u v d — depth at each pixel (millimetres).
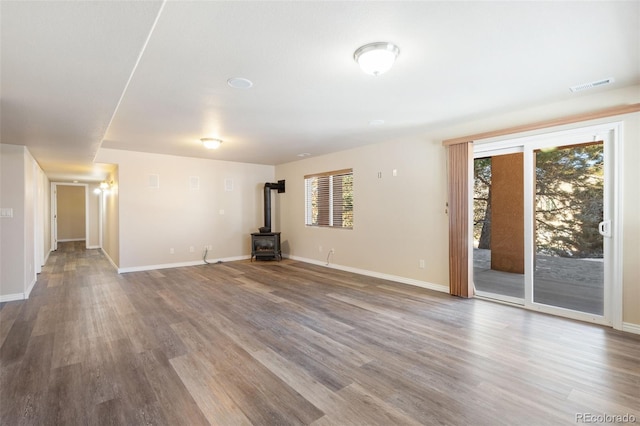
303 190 7027
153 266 6184
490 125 3891
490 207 6043
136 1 1359
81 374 2240
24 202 4254
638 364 2352
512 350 2604
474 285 4504
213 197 6973
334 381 2150
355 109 3510
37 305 3861
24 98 2523
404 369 2307
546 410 1829
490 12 1795
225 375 2230
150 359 2465
